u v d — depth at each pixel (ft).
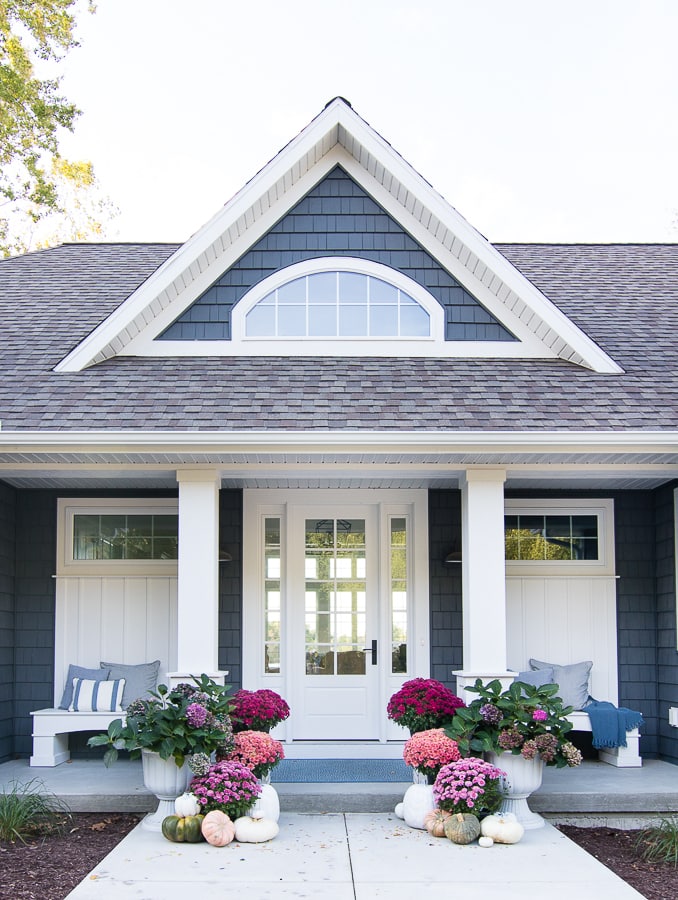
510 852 20.02
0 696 27.89
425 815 21.72
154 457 24.13
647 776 25.89
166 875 18.30
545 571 30.04
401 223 29.32
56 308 32.55
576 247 42.47
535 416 24.38
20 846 20.54
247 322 28.99
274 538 30.35
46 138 66.95
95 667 29.19
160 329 28.73
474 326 29.09
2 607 28.27
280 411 24.44
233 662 29.45
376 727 29.58
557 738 22.29
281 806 23.31
